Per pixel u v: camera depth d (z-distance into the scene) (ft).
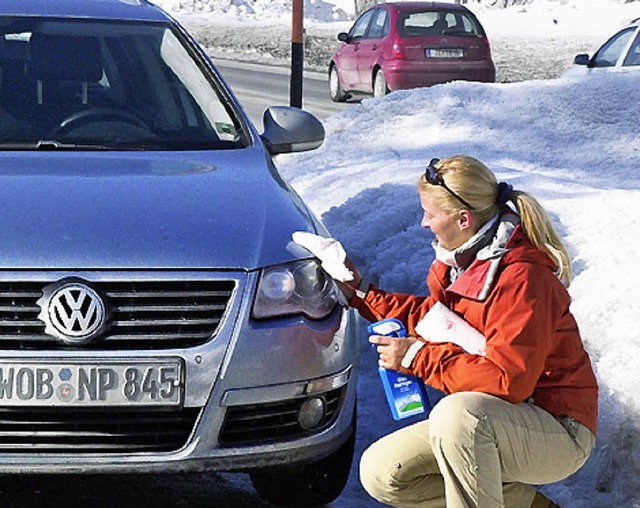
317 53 137.80
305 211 21.72
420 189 17.56
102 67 25.43
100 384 18.35
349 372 19.95
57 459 18.38
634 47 65.36
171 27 27.20
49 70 25.07
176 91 25.34
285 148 25.29
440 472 18.30
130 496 21.95
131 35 26.48
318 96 94.89
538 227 17.13
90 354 18.35
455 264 17.52
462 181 17.19
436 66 81.97
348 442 20.52
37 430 18.47
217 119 24.95
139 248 19.02
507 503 18.13
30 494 21.90
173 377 18.49
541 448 17.26
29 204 19.85
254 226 19.99
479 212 17.31
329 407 19.79
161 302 18.80
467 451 17.04
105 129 23.93
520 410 17.20
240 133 24.81
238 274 19.07
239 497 22.04
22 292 18.57
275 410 19.15
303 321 19.27
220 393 18.65
